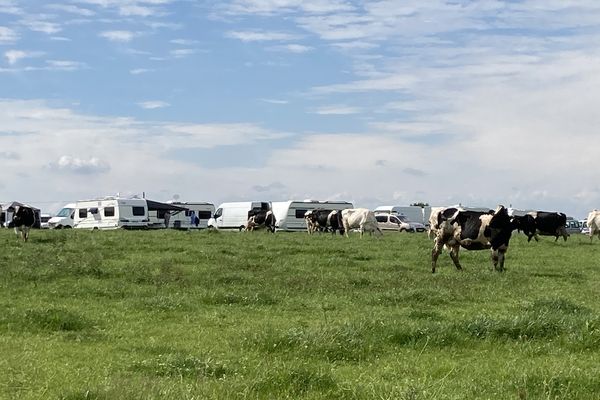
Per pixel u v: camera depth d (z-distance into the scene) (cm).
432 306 1906
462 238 2769
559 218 5459
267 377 1015
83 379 1081
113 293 2003
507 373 1111
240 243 3988
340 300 1983
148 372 1115
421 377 1104
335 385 1014
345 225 6275
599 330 1343
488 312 1786
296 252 3431
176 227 9219
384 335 1376
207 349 1312
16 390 1017
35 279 2252
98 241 3881
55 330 1512
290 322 1641
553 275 2686
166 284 2191
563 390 973
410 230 8644
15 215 4153
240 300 1922
